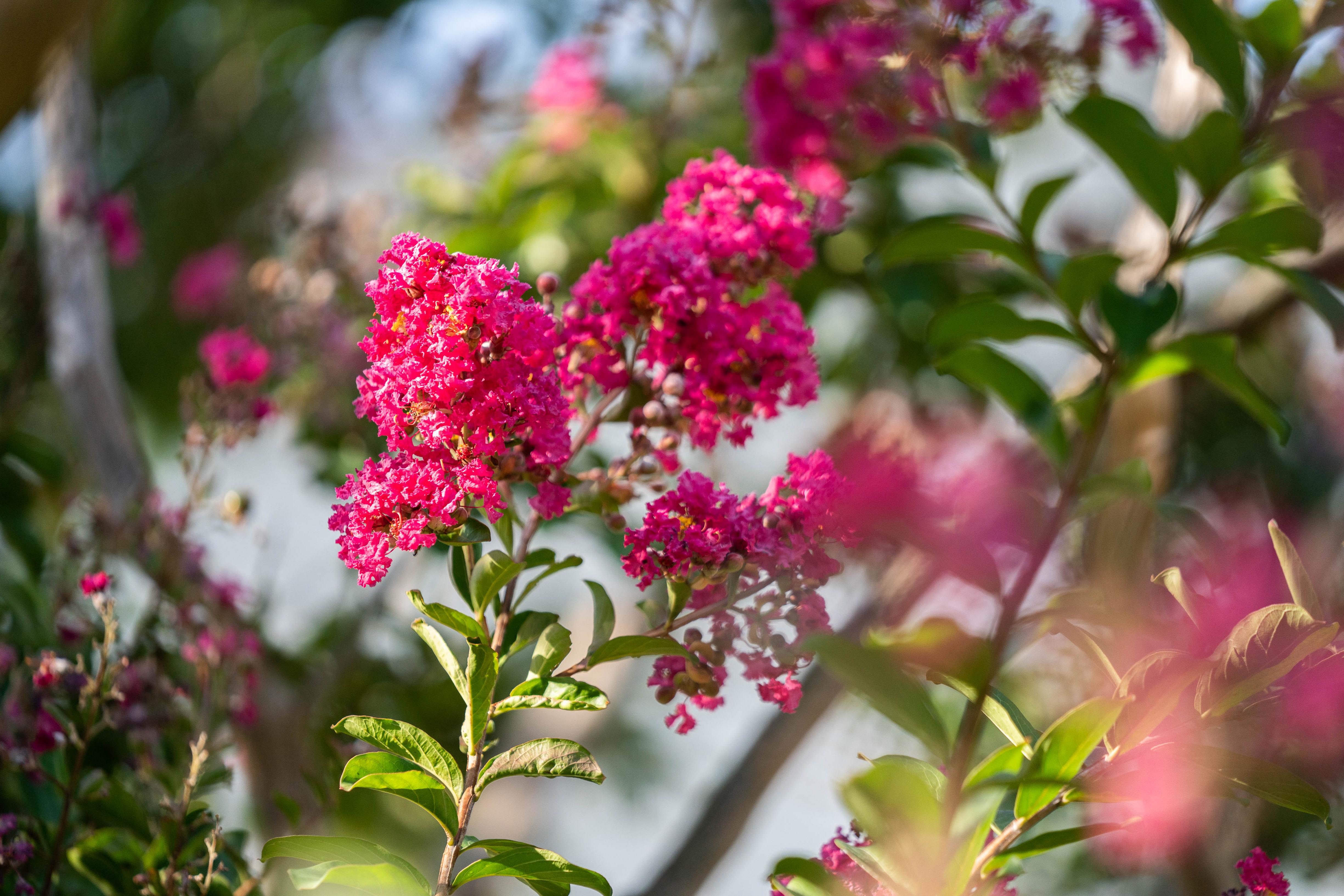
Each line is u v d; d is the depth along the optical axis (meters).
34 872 1.65
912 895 1.45
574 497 1.50
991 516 1.60
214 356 1.94
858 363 2.59
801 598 1.48
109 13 2.40
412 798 1.45
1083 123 1.63
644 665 3.32
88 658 1.74
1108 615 1.48
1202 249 1.64
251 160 3.83
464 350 1.42
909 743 2.38
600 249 2.33
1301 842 2.08
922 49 1.65
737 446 1.50
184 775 1.69
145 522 1.85
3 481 2.08
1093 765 1.46
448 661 1.45
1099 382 1.65
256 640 1.86
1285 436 1.63
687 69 2.47
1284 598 1.79
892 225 2.41
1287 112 1.65
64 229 2.43
